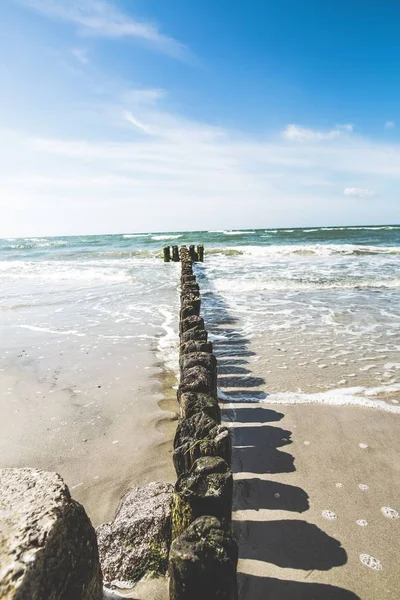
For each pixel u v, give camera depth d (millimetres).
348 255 23156
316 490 3465
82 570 1769
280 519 3129
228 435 3021
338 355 7008
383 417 4688
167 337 8375
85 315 10586
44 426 4695
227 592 1885
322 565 2691
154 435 4438
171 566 1873
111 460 3979
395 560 2729
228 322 9555
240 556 2775
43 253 32594
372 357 6863
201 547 1875
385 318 9531
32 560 1414
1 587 1319
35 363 6918
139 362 6859
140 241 43656
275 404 5133
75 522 1764
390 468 3736
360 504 3279
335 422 4613
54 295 13578
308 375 6102
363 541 2896
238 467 3834
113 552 2602
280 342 7875
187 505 2357
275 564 2703
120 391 5656
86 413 5008
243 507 3275
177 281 16188
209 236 46031
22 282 16734
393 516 3139
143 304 11875
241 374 6238
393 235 37406
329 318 9656
